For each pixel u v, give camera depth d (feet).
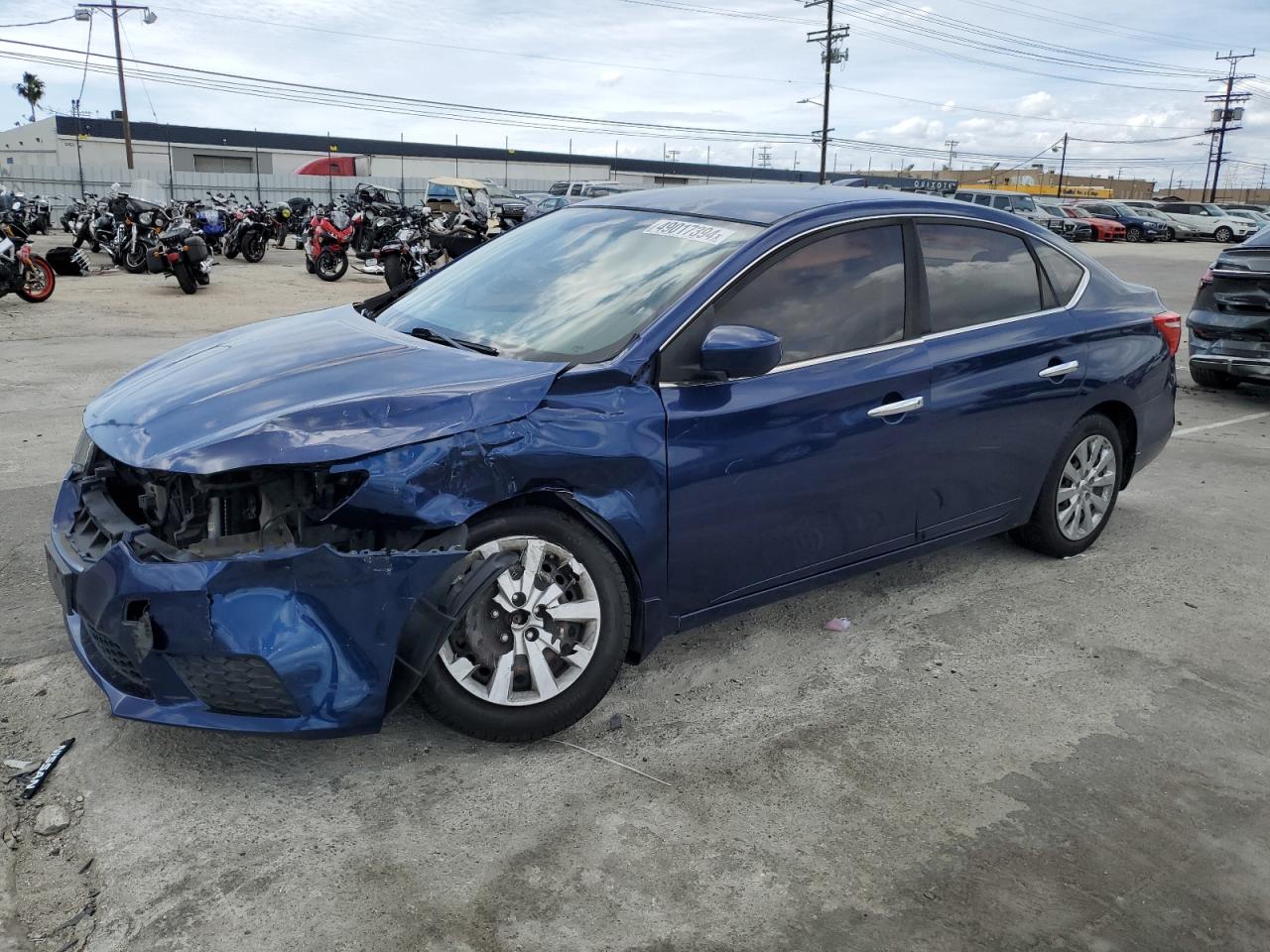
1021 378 13.43
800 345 11.25
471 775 9.54
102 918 7.55
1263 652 12.84
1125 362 15.03
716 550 10.73
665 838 8.75
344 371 9.82
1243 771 10.17
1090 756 10.32
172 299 44.96
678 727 10.57
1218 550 16.34
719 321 10.66
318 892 7.93
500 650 9.63
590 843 8.64
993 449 13.38
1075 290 14.69
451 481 8.86
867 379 11.62
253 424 8.69
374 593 8.59
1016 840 8.93
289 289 51.06
